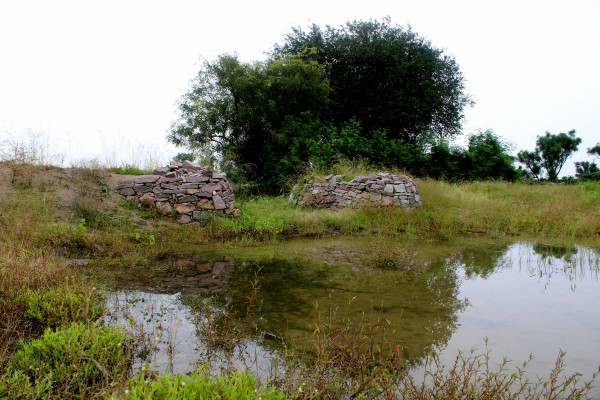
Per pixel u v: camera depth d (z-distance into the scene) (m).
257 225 10.35
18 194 9.47
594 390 3.10
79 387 2.80
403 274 6.67
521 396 3.02
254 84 17.88
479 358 3.64
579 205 13.95
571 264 7.46
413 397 2.88
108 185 11.11
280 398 2.65
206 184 11.08
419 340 4.04
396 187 13.27
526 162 33.75
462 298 5.42
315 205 13.95
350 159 17.80
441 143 20.08
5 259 5.17
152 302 5.05
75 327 3.63
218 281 6.13
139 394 2.46
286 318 4.61
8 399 2.65
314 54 21.89
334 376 3.17
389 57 21.94
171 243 8.73
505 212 12.84
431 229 11.23
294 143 17.61
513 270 7.00
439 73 24.00
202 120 18.36
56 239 7.38
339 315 4.70
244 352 3.74
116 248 7.58
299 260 7.70
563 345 3.95
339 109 22.59
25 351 3.26
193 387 2.56
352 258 7.93
